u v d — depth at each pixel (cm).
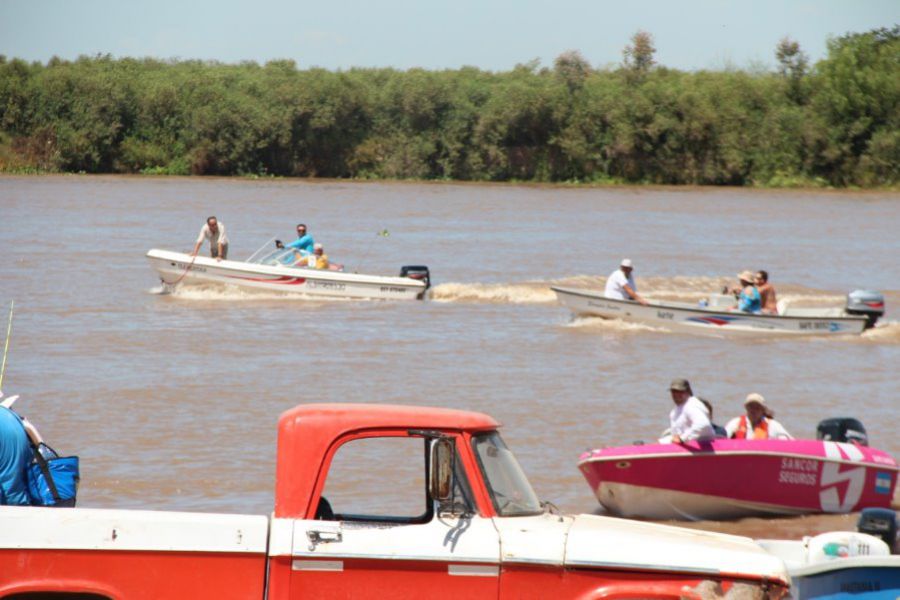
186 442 5516
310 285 11200
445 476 2469
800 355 8744
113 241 15825
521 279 13150
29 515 2361
